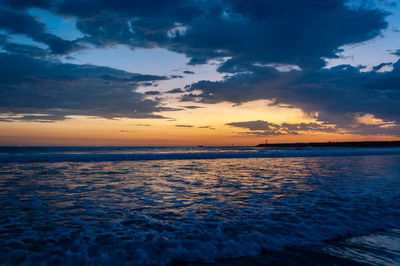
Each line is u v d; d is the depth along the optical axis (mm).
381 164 19125
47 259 3279
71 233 4176
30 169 13742
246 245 3957
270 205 6297
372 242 4238
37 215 5148
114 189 8180
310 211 5770
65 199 6652
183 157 26234
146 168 15195
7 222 4645
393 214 5672
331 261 3559
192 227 4613
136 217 5164
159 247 3771
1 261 3160
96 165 16766
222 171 14039
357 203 6539
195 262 3469
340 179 10898
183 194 7559
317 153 35812
